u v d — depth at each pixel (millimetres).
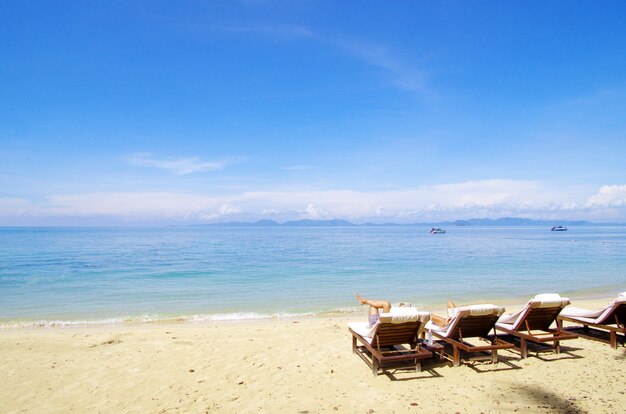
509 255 37438
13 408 5391
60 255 38844
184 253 42219
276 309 13578
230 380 6242
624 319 7648
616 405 4961
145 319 12008
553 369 6305
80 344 8570
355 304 14430
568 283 19109
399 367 6496
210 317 12258
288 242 71125
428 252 42781
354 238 92375
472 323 6547
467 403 5094
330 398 5398
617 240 75625
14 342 8789
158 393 5789
